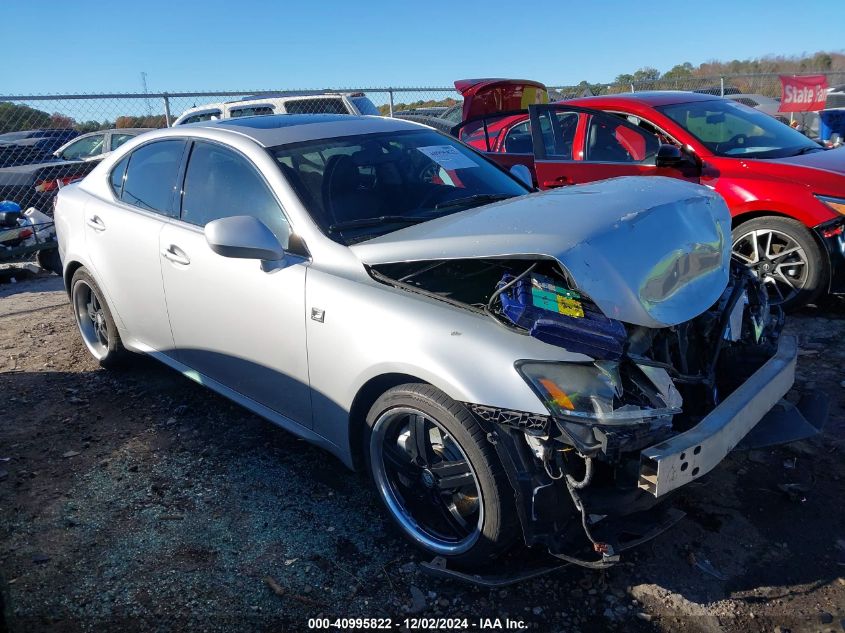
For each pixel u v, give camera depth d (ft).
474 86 26.50
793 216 16.08
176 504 10.43
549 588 8.58
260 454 11.78
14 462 11.72
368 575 8.87
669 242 8.92
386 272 9.66
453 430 8.15
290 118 13.05
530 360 7.75
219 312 11.19
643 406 7.64
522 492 7.74
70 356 16.61
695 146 18.03
